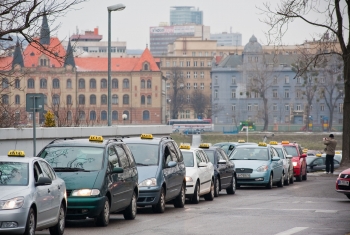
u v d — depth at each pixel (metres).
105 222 36.78
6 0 49.06
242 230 35.38
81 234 33.72
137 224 38.44
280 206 50.69
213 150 62.38
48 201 31.34
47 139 65.19
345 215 43.66
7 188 29.55
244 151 73.38
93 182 36.12
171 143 49.53
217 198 59.47
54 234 33.25
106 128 77.38
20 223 28.47
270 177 71.19
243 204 52.81
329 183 82.25
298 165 85.94
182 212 45.97
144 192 43.66
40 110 51.88
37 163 32.22
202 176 54.75
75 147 38.81
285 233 34.00
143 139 47.78
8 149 59.22
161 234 33.69
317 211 46.44
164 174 45.28
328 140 96.69
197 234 33.72
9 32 49.25
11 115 84.38
